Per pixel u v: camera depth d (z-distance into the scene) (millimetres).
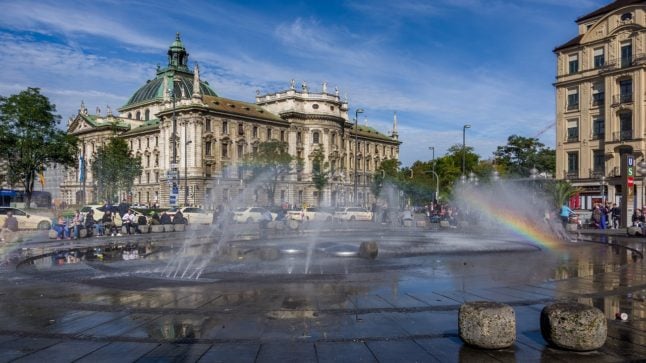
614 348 6805
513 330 6785
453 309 9109
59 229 28141
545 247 21641
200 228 39281
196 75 94500
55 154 73250
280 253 19281
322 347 6883
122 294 10633
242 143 99875
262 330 7711
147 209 51906
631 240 25375
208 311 8953
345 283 11922
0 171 76125
